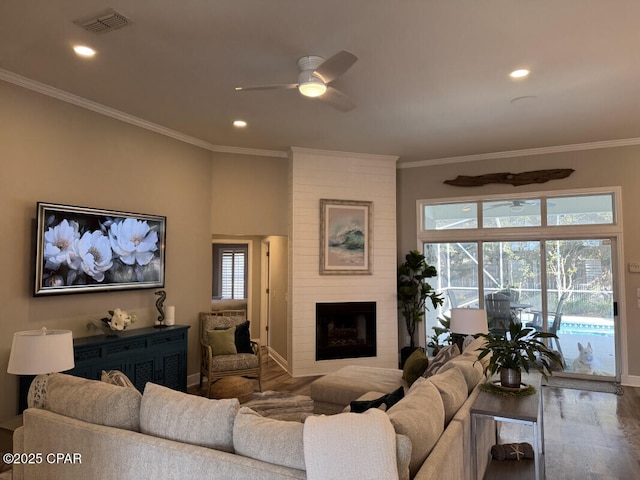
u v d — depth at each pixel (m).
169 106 4.48
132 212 4.79
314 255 6.16
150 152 5.09
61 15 2.81
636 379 5.55
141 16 2.83
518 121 4.94
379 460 1.61
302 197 6.14
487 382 3.06
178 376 4.90
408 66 3.55
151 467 2.01
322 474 1.65
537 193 6.11
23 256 3.78
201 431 2.02
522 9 2.74
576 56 3.39
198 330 5.74
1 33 3.04
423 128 5.20
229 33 3.04
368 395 3.59
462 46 3.22
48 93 4.00
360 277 6.36
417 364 3.94
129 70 3.63
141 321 4.93
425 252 6.91
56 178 4.07
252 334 8.22
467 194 6.55
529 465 3.04
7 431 3.36
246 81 3.86
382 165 6.55
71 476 2.26
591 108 4.52
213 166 6.05
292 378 5.91
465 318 4.08
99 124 4.49
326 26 2.94
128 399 2.24
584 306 5.93
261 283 8.23
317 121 4.96
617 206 5.69
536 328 6.17
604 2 2.67
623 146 5.69
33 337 2.63
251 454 1.88
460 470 2.20
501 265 6.42
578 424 4.22
